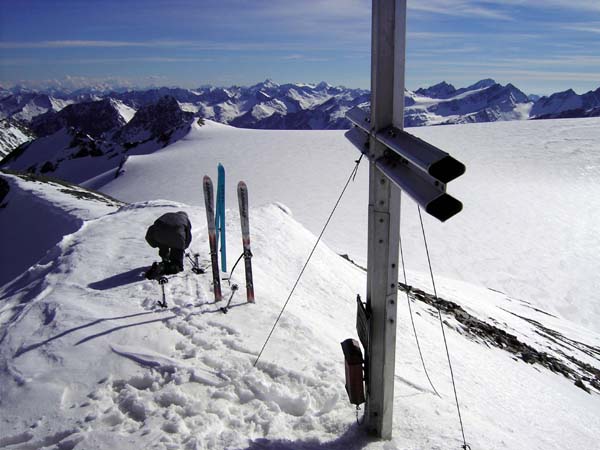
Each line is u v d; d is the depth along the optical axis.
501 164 57.41
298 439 3.92
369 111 3.86
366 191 49.66
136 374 4.79
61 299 6.77
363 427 4.03
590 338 18.59
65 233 21.66
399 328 8.46
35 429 4.09
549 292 26.31
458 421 4.35
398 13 3.24
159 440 3.82
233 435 3.89
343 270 12.41
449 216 2.54
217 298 6.66
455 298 17.31
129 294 6.89
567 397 8.71
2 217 28.62
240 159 70.75
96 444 3.79
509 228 36.72
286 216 14.71
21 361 5.14
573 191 46.41
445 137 72.44
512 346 12.47
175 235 7.58
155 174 69.38
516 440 4.37
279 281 9.19
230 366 4.87
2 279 21.78
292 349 5.30
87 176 119.19
